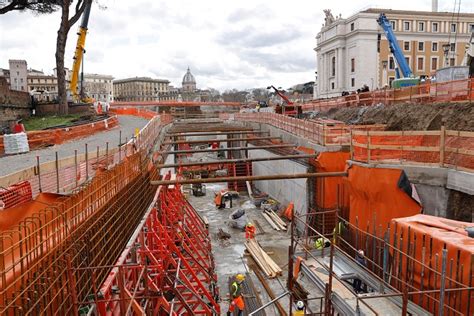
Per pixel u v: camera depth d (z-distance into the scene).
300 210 22.80
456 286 7.30
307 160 21.62
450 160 13.16
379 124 24.02
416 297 8.37
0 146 18.69
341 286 9.42
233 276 16.83
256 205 28.77
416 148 14.09
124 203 11.44
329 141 20.86
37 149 19.88
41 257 6.31
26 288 5.54
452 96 20.72
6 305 5.07
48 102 40.38
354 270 10.46
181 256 13.33
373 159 15.12
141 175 14.88
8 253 5.77
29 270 5.83
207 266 16.09
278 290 15.34
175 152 23.06
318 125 22.00
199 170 36.56
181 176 31.09
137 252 10.21
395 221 9.21
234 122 50.19
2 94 33.72
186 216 20.03
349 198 17.38
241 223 23.58
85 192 8.41
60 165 14.98
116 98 184.25
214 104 79.19
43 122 33.97
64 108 38.25
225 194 28.98
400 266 8.94
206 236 20.14
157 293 10.13
